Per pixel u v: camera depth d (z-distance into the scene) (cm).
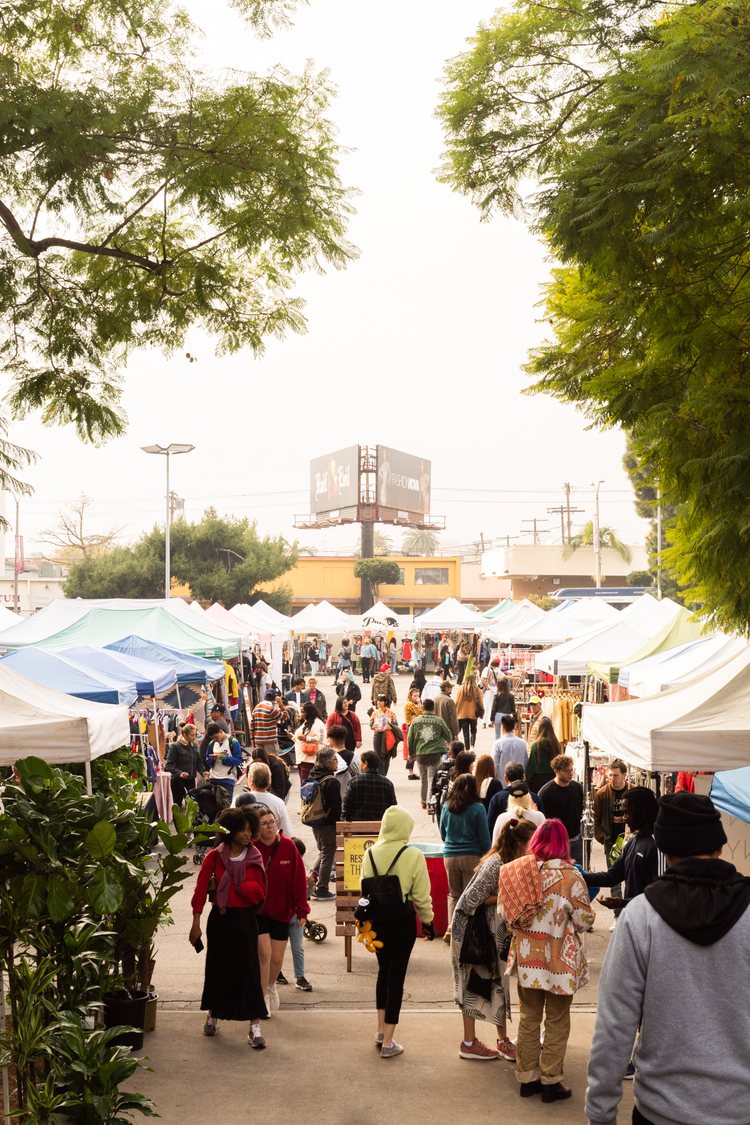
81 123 795
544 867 664
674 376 703
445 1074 714
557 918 659
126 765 1477
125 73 870
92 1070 566
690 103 626
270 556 7200
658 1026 285
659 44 689
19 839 607
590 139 701
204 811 1425
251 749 2502
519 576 8281
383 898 745
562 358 804
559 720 2273
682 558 743
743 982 283
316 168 884
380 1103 660
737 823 883
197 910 774
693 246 662
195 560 7019
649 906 291
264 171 862
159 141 854
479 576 9475
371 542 9956
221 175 852
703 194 634
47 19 850
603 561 8281
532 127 778
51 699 914
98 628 2375
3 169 821
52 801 641
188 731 1569
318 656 5619
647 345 750
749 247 670
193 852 1499
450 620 4191
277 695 2452
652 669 1433
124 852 731
